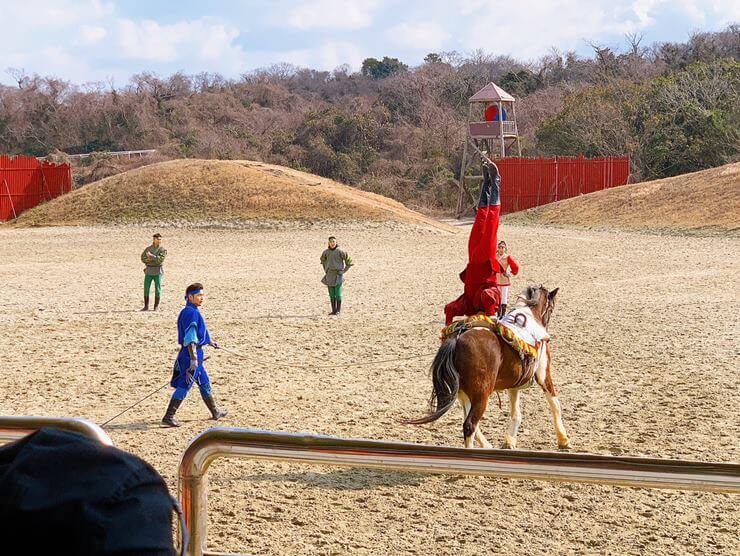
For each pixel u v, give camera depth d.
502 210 68.06
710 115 72.38
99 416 10.83
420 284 26.30
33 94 112.31
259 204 52.97
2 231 50.94
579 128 80.56
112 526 1.25
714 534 6.93
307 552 6.46
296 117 114.12
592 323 18.62
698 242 41.00
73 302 21.97
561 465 2.84
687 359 14.63
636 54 120.19
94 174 90.00
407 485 8.18
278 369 14.03
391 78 137.62
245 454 2.90
